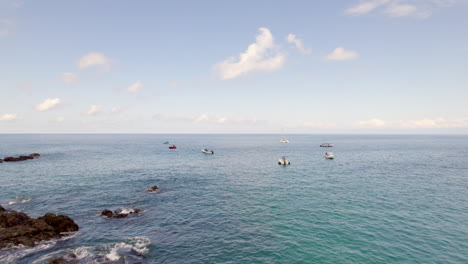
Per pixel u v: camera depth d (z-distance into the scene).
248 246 22.11
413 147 153.38
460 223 26.84
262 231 25.19
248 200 35.88
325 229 25.42
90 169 63.28
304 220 27.92
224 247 21.95
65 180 49.06
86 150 125.62
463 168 64.62
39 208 31.98
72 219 28.11
